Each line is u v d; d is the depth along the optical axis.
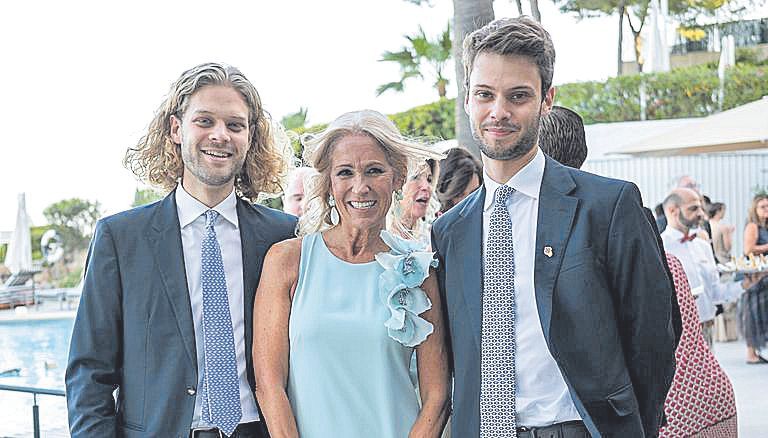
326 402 2.71
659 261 2.61
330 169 2.79
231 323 2.84
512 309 2.63
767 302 9.40
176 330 2.78
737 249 15.71
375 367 2.72
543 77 2.63
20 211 18.56
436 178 3.73
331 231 2.85
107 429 2.74
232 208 2.95
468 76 2.69
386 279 2.72
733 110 12.23
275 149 3.13
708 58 21.25
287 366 2.78
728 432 3.37
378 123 2.77
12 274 18.45
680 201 6.33
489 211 2.72
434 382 2.78
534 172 2.69
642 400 2.63
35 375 10.05
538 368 2.59
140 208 2.92
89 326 2.79
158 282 2.80
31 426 7.30
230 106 2.85
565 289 2.56
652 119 17.91
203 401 2.78
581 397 2.54
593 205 2.61
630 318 2.60
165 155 2.99
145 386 2.76
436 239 2.82
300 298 2.78
